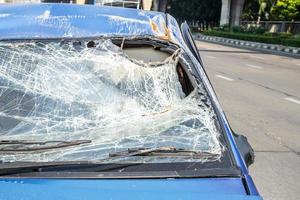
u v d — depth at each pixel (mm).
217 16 65938
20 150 2432
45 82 2803
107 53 2906
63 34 2936
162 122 2691
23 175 2289
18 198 2135
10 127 2623
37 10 3131
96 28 3000
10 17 3014
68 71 2840
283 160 6707
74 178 2287
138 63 2912
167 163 2420
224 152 2496
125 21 3109
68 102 2752
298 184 5805
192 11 67438
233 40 42656
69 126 2646
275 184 5750
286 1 48562
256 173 6094
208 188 2285
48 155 2428
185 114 2719
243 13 62469
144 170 2377
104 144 2531
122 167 2379
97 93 2803
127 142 2562
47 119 2674
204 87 2834
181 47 3045
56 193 2174
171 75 2914
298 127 8859
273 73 18156
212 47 34375
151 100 2818
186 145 2559
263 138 7898
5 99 2734
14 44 2842
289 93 13117
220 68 18984
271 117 9688
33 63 2834
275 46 34062
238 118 9430
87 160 2404
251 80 15633
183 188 2271
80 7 3252
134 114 2738
